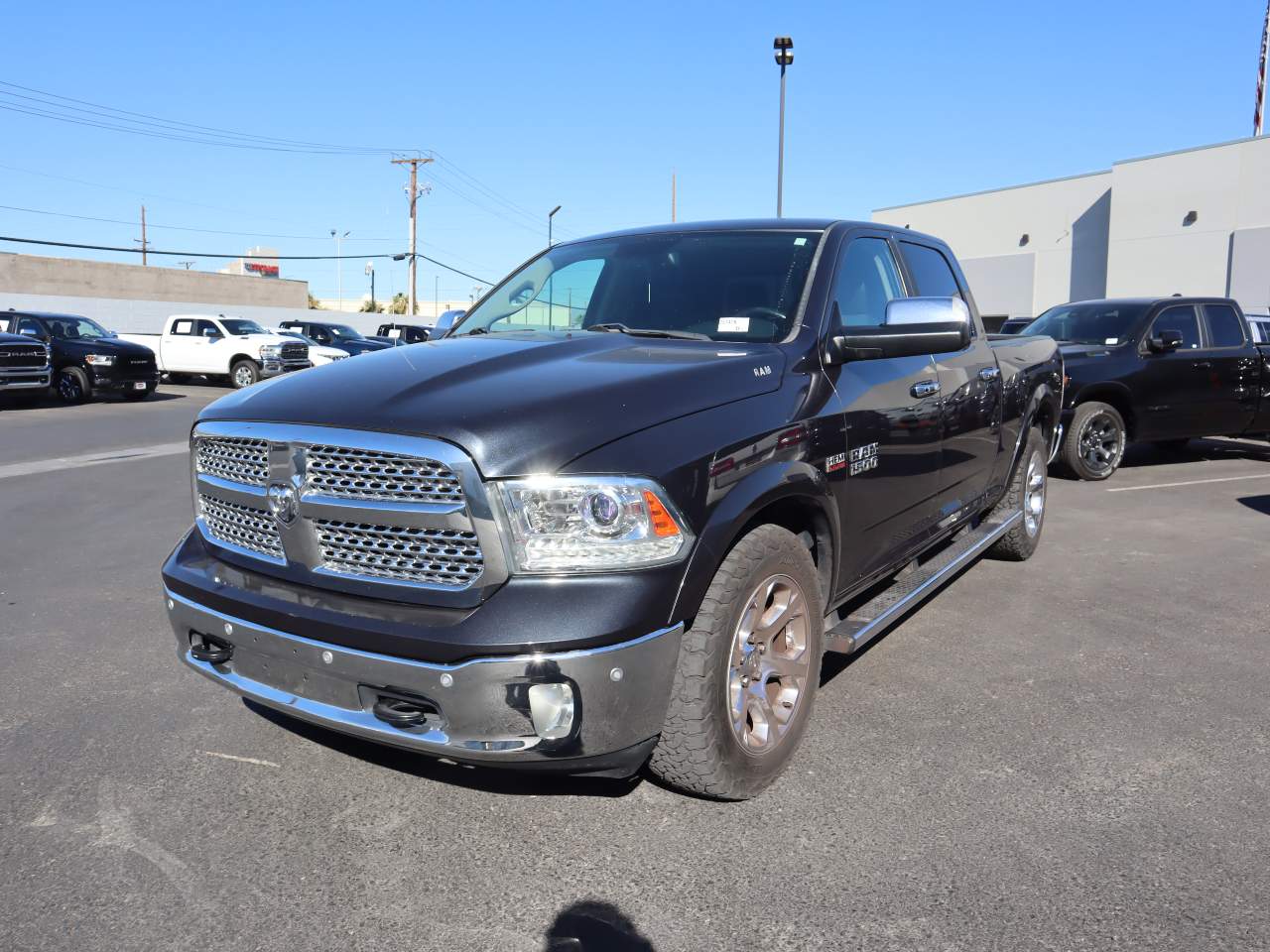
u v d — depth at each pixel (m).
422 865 2.69
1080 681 4.05
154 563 6.18
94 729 3.61
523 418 2.52
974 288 43.22
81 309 39.62
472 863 2.70
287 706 2.72
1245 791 3.08
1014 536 5.87
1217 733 3.54
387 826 2.90
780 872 2.63
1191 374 9.66
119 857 2.74
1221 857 2.70
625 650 2.44
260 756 3.39
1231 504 8.20
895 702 3.82
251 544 2.97
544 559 2.45
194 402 21.03
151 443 12.84
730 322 3.53
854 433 3.40
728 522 2.68
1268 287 32.03
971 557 4.79
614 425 2.58
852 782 3.14
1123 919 2.41
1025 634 4.68
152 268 50.19
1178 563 6.07
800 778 3.17
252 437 2.82
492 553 2.44
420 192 50.19
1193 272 34.31
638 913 2.45
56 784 3.17
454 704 2.41
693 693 2.67
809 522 3.31
